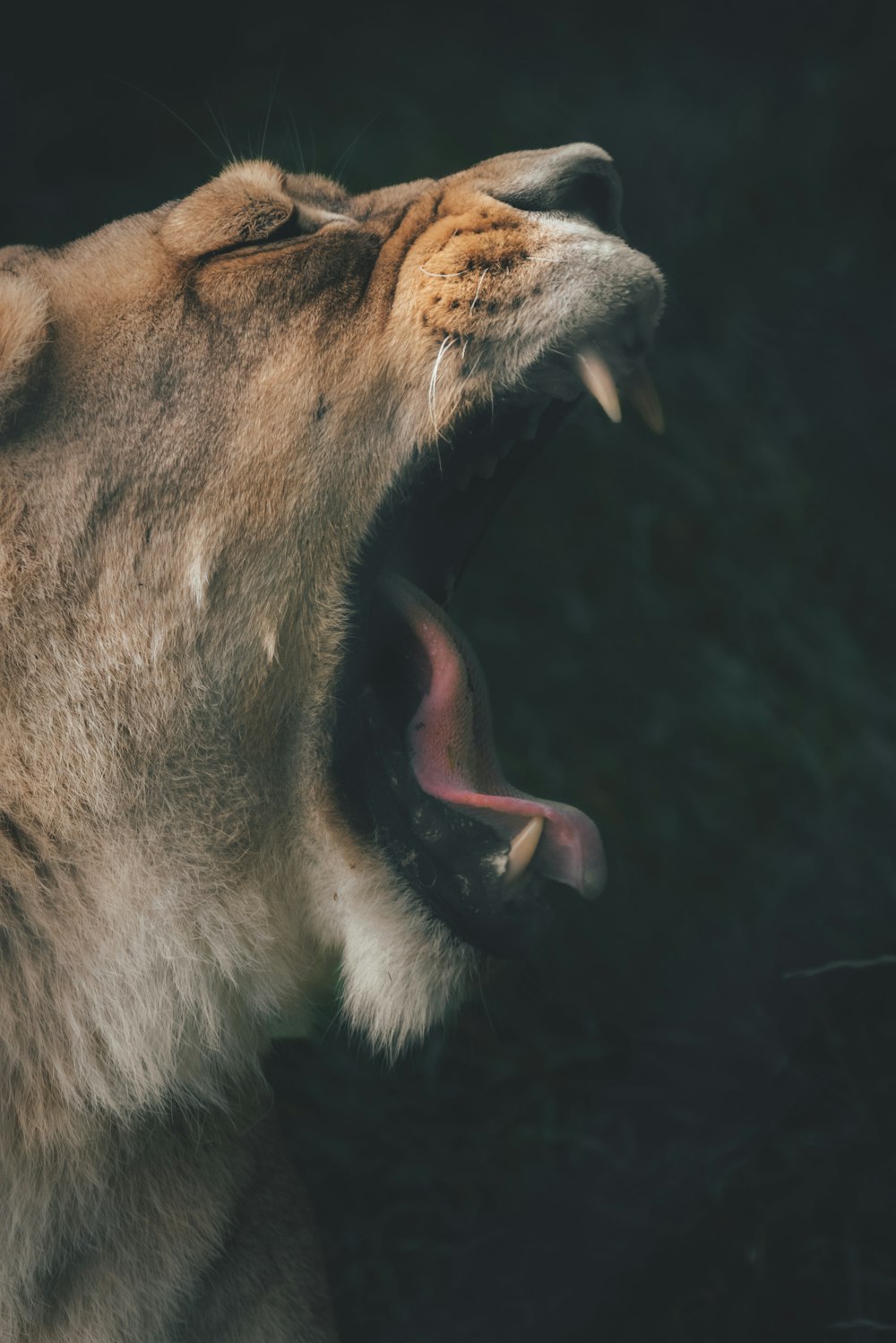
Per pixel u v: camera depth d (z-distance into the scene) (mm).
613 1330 6496
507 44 13781
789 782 8430
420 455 4742
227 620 4555
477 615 9477
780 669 9062
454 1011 4922
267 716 4641
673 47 13586
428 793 4969
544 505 9906
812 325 10594
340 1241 6930
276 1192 5348
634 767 8617
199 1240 4883
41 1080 4516
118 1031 4570
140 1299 4758
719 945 7738
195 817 4617
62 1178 4586
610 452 10047
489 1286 6699
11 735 4449
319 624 4676
